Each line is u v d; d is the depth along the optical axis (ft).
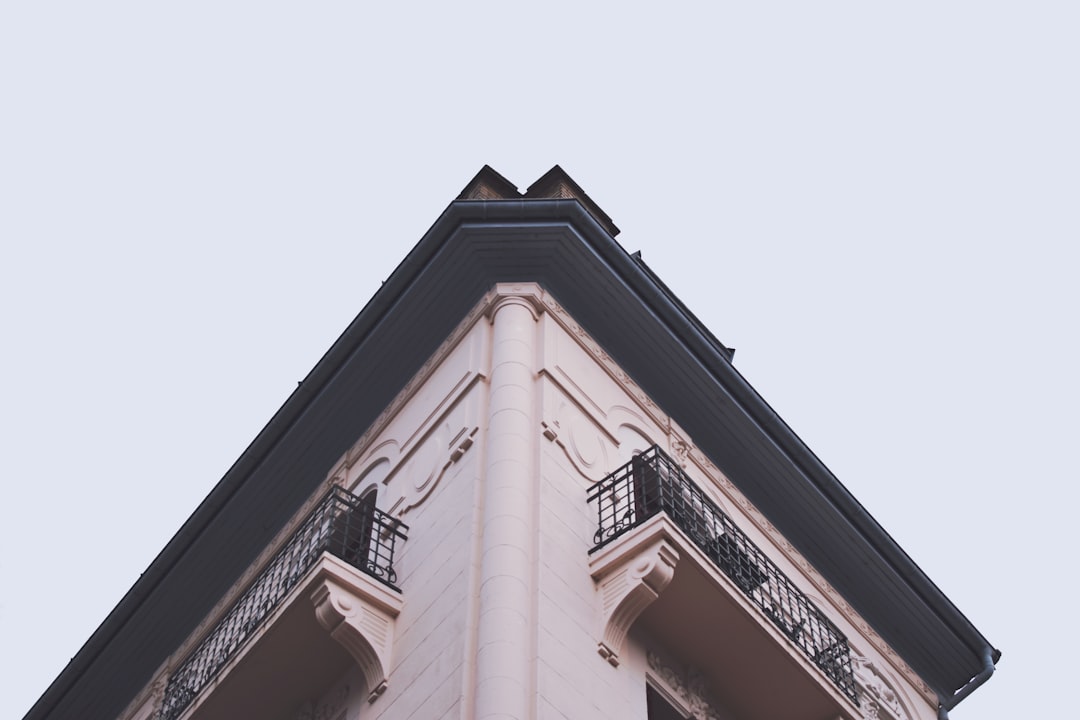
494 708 42.57
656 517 50.16
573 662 46.26
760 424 65.98
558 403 56.03
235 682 52.95
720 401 64.75
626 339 62.85
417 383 61.93
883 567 69.97
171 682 57.72
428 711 44.86
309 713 52.60
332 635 49.75
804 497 67.56
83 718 75.31
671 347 63.41
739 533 55.31
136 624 72.18
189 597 70.95
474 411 55.31
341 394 65.05
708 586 50.55
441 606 48.47
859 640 67.82
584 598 49.14
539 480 51.65
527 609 46.68
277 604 52.01
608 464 56.18
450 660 45.73
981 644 72.95
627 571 49.62
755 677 52.75
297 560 54.85
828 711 53.16
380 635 49.93
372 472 61.21
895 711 66.18
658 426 62.49
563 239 60.80
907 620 71.41
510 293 59.98
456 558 49.52
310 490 66.44
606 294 61.98
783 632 52.37
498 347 57.47
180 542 69.97
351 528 57.47
